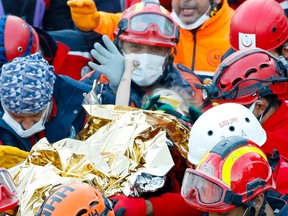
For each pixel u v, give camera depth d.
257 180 7.01
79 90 9.73
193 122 9.08
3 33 10.61
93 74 10.65
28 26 10.77
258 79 8.56
